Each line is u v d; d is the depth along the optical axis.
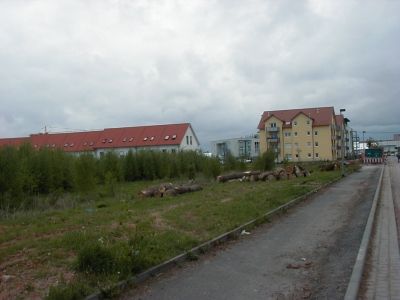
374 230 8.55
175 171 32.00
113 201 15.55
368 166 48.19
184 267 6.33
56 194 16.64
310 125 69.00
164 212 11.73
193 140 64.50
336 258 6.59
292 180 23.67
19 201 13.69
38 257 6.58
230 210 11.48
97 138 63.25
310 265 6.33
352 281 5.18
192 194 17.50
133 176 29.44
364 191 17.70
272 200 13.62
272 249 7.46
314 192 17.27
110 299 4.91
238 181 25.08
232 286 5.37
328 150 68.00
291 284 5.43
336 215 11.20
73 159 20.30
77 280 5.31
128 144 60.62
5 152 13.52
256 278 5.72
